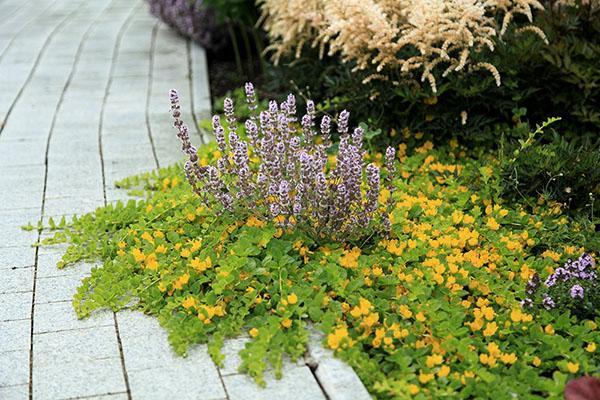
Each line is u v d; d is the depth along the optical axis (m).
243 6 6.92
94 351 3.11
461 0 4.59
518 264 3.57
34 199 4.66
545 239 3.82
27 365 3.03
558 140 4.35
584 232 3.85
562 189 4.11
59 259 3.89
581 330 3.11
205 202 3.91
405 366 2.88
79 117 6.28
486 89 4.69
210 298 3.29
